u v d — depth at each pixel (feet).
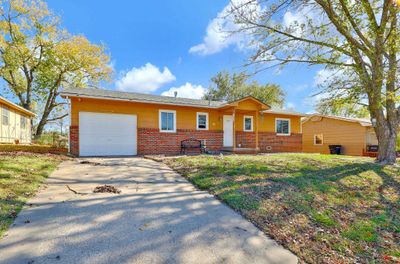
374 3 25.84
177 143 45.19
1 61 60.54
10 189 14.40
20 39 60.75
